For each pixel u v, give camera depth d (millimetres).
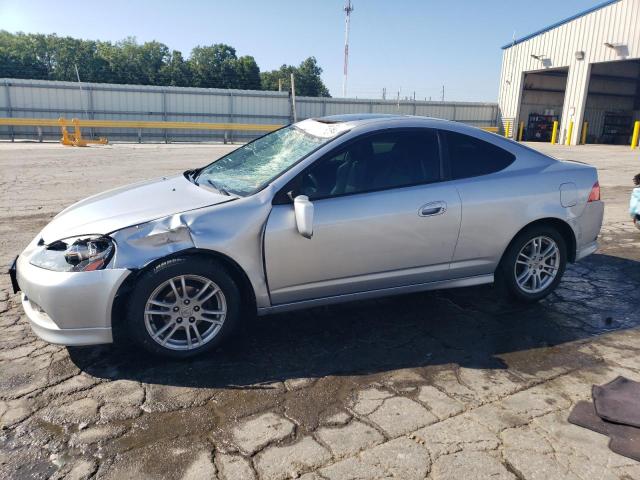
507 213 3916
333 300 3617
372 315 4062
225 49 78688
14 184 10156
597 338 3707
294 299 3490
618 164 16328
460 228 3783
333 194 3486
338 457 2408
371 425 2654
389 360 3357
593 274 5168
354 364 3299
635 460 2402
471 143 4000
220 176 3949
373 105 32562
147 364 3252
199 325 3383
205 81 75125
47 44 68375
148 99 27891
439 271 3842
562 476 2297
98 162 14430
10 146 20281
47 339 3094
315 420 2695
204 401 2859
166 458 2393
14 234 6371
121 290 3076
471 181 3877
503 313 4145
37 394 2900
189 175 4297
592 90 33125
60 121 21375
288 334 3711
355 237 3475
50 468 2318
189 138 28234
